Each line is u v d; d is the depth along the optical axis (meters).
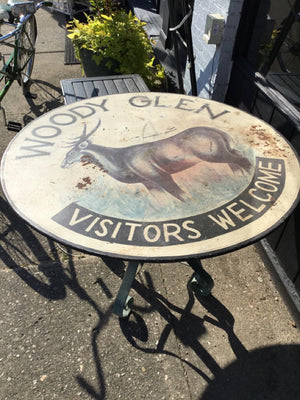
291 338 2.13
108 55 3.79
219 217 1.48
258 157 1.83
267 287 2.42
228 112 2.23
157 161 1.77
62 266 2.48
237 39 2.95
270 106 2.60
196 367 1.98
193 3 3.84
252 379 1.94
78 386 1.88
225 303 2.30
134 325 2.16
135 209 1.50
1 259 2.51
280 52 2.60
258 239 1.39
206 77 3.38
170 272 2.47
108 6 4.26
